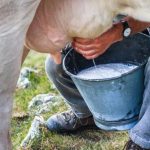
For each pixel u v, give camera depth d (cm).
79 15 256
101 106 278
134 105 279
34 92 411
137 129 276
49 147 338
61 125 346
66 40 269
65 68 285
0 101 248
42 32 263
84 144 340
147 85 270
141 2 247
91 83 269
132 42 294
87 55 274
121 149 330
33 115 377
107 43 272
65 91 324
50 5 256
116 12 256
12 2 230
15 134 359
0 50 236
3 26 234
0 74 241
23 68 441
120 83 267
